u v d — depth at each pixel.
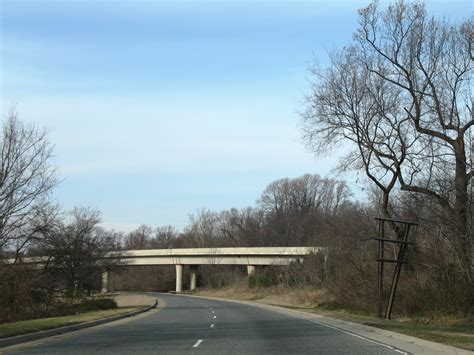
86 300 42.38
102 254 64.69
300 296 52.03
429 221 30.92
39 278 36.12
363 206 81.81
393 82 33.75
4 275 31.44
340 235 46.31
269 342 16.91
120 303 52.88
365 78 34.81
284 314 34.81
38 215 34.97
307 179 121.00
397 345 16.20
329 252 48.25
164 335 19.36
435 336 17.98
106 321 27.31
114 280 133.75
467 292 28.72
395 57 33.31
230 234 125.12
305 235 103.69
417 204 33.44
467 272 28.89
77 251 54.72
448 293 29.55
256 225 123.56
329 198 119.81
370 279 36.59
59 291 43.16
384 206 35.50
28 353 13.97
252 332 20.78
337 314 32.91
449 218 29.47
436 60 32.16
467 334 19.09
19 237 33.78
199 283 115.94
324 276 50.47
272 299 62.12
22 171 32.38
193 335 19.38
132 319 29.66
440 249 31.02
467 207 28.91
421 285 31.72
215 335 19.38
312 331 21.38
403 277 33.91
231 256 94.25
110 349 14.82
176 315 33.75
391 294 29.78
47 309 34.94
